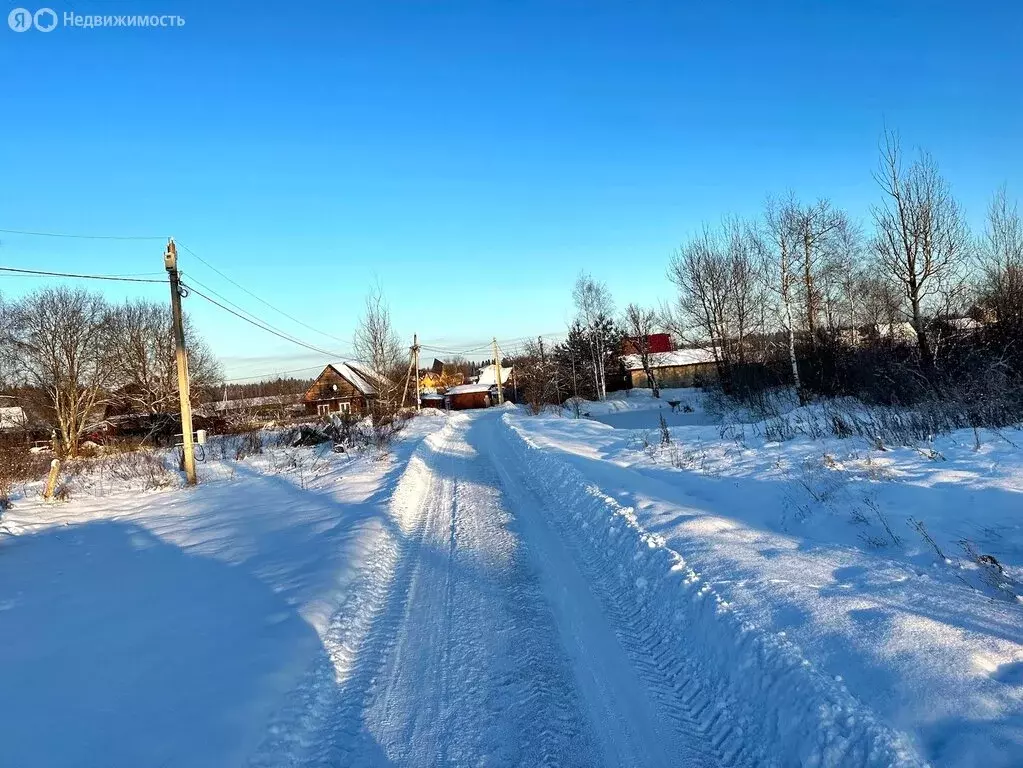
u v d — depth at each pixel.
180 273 16.22
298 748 3.72
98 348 35.53
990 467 6.91
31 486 17.52
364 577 6.77
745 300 36.03
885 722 3.00
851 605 4.24
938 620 3.83
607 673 4.39
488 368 82.06
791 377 26.91
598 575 6.41
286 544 8.38
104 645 5.23
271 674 4.53
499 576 6.70
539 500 10.69
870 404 14.98
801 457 9.64
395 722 4.00
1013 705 2.91
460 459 17.89
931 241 20.98
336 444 20.45
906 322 23.92
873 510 6.23
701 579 5.18
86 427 33.81
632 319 51.91
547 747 3.63
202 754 3.58
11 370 33.41
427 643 5.14
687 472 10.20
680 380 55.00
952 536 5.24
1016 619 3.75
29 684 4.53
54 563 8.43
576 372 51.69
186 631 5.45
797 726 3.27
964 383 12.18
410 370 48.91
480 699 4.20
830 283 28.52
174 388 41.12
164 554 8.43
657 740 3.58
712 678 4.07
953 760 2.68
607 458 13.13
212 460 20.56
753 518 7.02
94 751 3.62
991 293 20.05
